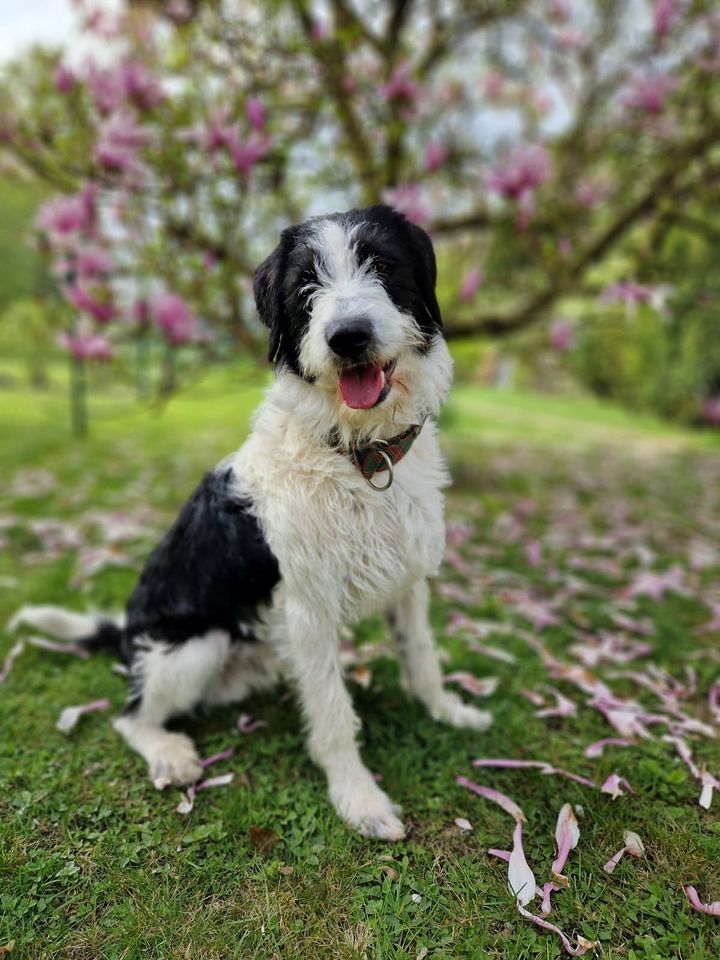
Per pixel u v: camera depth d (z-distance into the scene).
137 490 1.86
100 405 3.87
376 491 0.68
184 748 0.74
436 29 1.81
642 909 0.56
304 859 0.61
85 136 1.20
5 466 2.18
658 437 3.57
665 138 1.59
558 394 6.03
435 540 0.73
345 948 0.53
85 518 1.55
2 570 1.25
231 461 0.76
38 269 2.31
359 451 0.68
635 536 1.51
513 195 1.35
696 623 1.07
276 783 0.71
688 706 0.85
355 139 1.50
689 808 0.66
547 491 2.06
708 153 1.69
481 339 2.23
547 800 0.68
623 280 1.38
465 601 1.13
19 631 1.01
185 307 1.25
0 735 0.77
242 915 0.56
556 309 2.33
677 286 1.80
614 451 2.96
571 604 1.14
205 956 0.53
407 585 0.74
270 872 0.59
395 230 0.72
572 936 0.54
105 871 0.60
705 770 0.71
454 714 0.80
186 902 0.57
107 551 1.27
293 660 0.70
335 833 0.63
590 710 0.83
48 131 1.23
